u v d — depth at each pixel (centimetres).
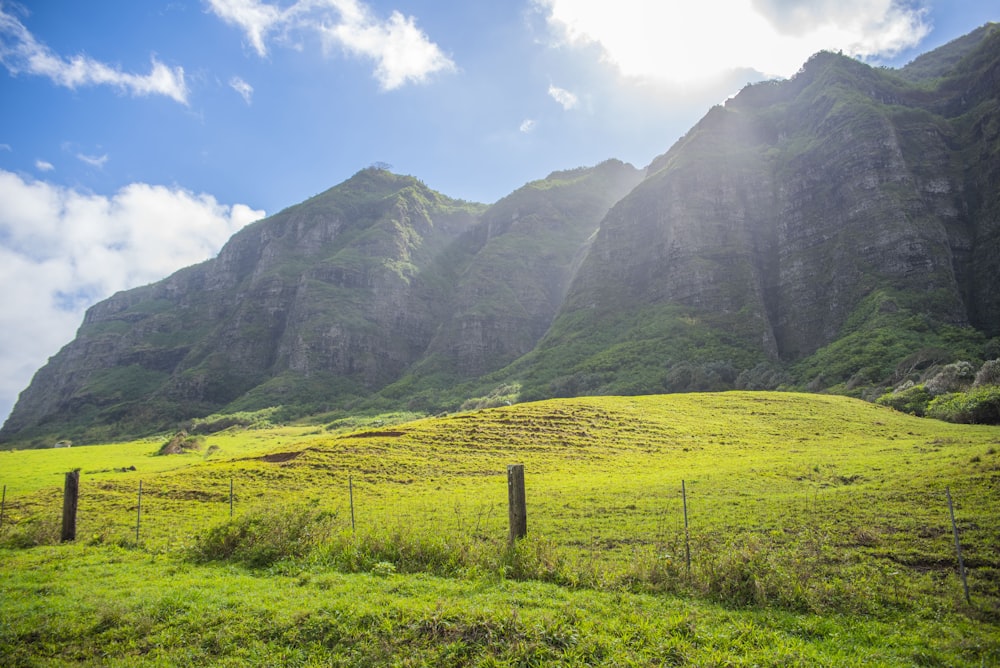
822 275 18375
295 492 4322
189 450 10450
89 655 1248
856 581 1567
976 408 6456
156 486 4631
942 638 1275
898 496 2445
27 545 2505
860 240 17750
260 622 1363
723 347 16888
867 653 1195
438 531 2628
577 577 1656
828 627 1330
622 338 19875
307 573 1755
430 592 1533
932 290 15538
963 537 1861
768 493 3070
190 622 1375
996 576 1588
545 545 1830
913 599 1473
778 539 2114
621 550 2184
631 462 5103
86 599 1553
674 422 6862
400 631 1294
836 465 3859
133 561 2112
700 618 1369
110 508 3950
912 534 1948
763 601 1470
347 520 3047
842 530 2095
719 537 2188
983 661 1165
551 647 1220
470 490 4044
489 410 7569
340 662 1202
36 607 1482
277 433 15875
